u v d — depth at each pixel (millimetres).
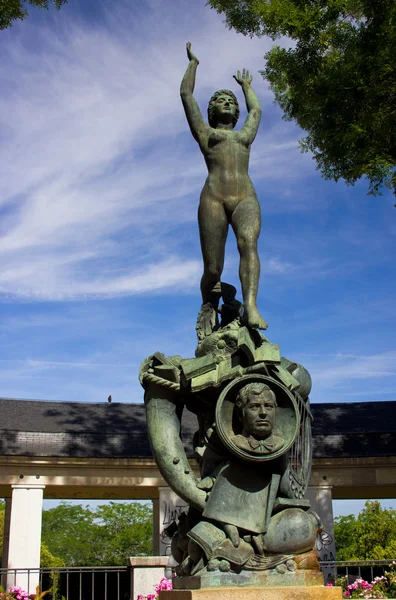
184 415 18969
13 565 17406
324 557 17797
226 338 4348
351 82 11711
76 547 48750
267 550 3781
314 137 12688
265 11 11805
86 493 22375
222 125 5215
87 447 18750
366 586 9477
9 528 19172
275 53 12500
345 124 11992
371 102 11805
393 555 23859
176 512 18297
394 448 18828
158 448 4344
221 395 3990
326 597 3525
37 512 18047
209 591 3488
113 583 12133
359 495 22484
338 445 19078
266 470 3994
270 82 13266
